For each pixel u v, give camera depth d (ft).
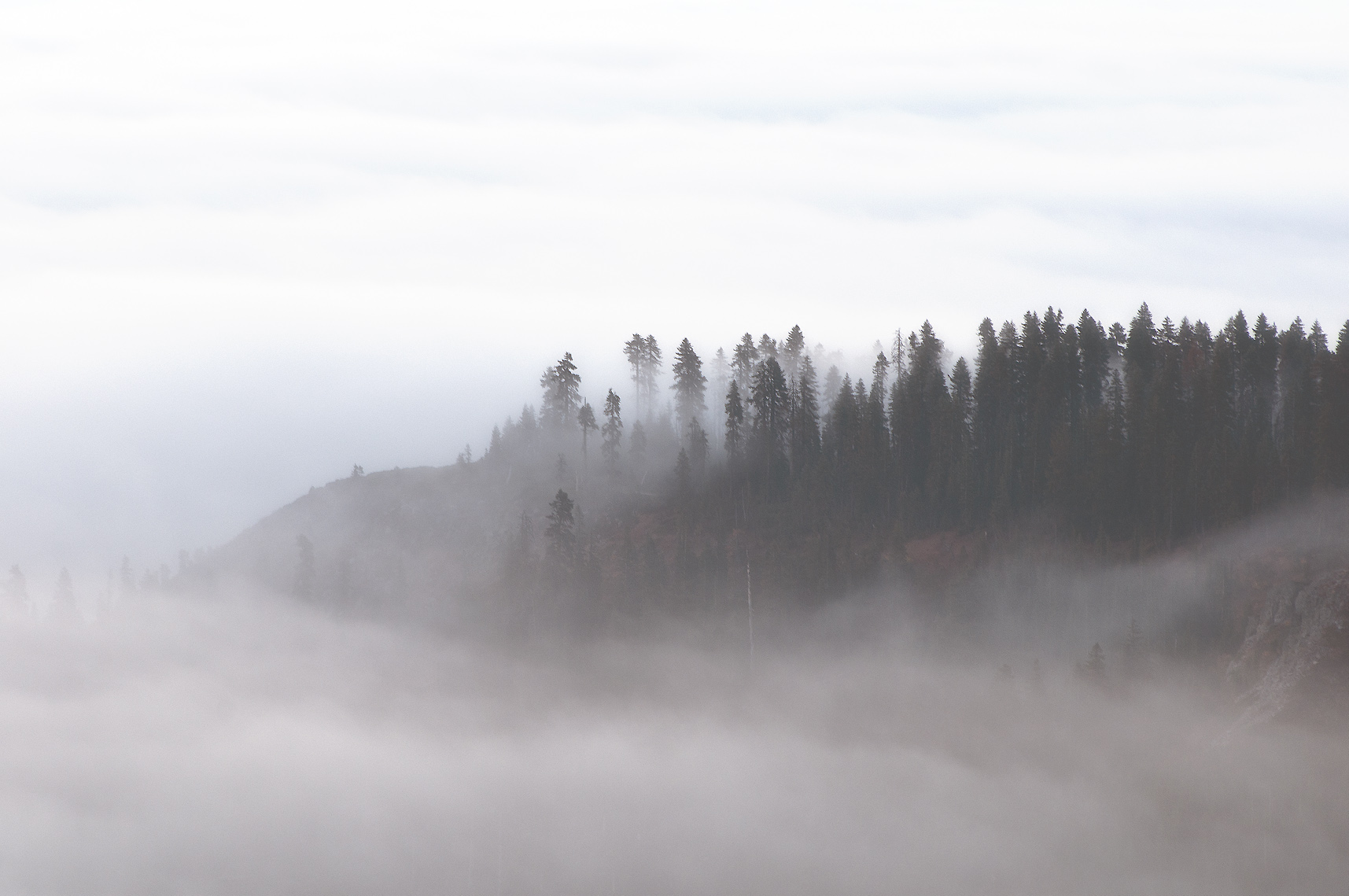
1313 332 472.85
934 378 531.09
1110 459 445.78
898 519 494.18
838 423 541.34
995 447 501.97
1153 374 491.72
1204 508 417.49
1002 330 535.19
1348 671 337.11
